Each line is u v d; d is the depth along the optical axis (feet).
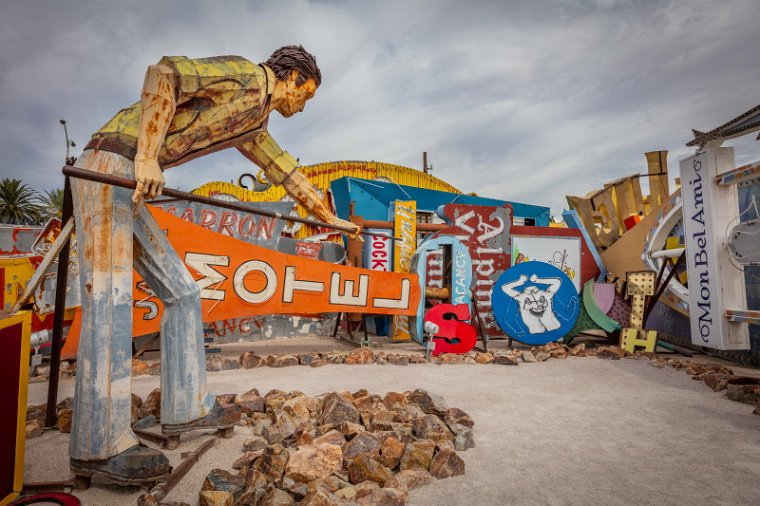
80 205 6.81
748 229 15.80
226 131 8.00
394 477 6.75
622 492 6.66
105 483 6.66
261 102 8.11
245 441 8.09
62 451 8.17
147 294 16.43
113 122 7.17
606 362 17.90
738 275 17.03
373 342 23.31
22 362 6.23
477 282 24.93
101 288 6.71
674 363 16.88
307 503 5.72
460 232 24.76
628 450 8.40
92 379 6.57
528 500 6.37
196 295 8.21
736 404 11.77
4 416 5.87
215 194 34.78
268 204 24.76
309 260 18.67
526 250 26.94
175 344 8.05
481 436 9.13
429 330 18.15
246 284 17.48
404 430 8.42
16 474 6.11
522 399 12.11
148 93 6.44
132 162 7.09
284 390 12.74
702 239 17.58
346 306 19.26
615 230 31.07
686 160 18.44
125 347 6.89
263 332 24.63
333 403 9.12
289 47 8.83
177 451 7.94
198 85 7.11
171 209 22.49
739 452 8.33
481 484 6.89
